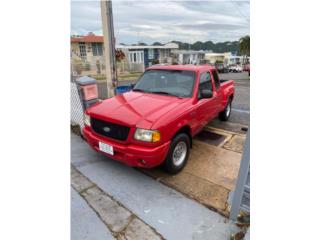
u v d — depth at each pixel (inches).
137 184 116.3
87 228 86.0
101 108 125.2
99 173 125.8
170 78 153.9
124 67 948.0
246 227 87.4
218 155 151.7
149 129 104.0
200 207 99.7
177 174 127.0
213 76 174.9
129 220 91.0
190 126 130.7
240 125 218.7
